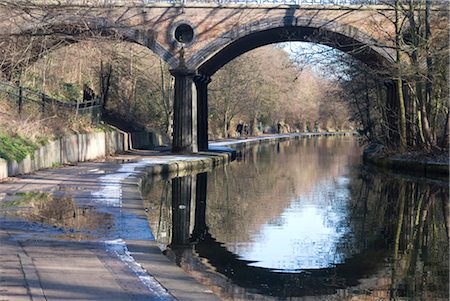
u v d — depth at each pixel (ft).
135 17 126.31
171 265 33.76
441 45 100.48
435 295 35.29
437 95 111.55
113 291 27.35
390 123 131.95
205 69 142.00
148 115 190.49
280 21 123.54
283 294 34.81
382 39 120.88
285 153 183.32
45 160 86.58
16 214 47.73
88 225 44.32
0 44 95.35
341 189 87.71
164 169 99.40
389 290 36.17
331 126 440.04
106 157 117.19
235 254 44.88
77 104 116.16
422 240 51.16
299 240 50.65
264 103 285.02
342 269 41.19
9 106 93.76
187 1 126.11
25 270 29.81
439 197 78.54
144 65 196.54
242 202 72.95
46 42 103.96
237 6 124.26
